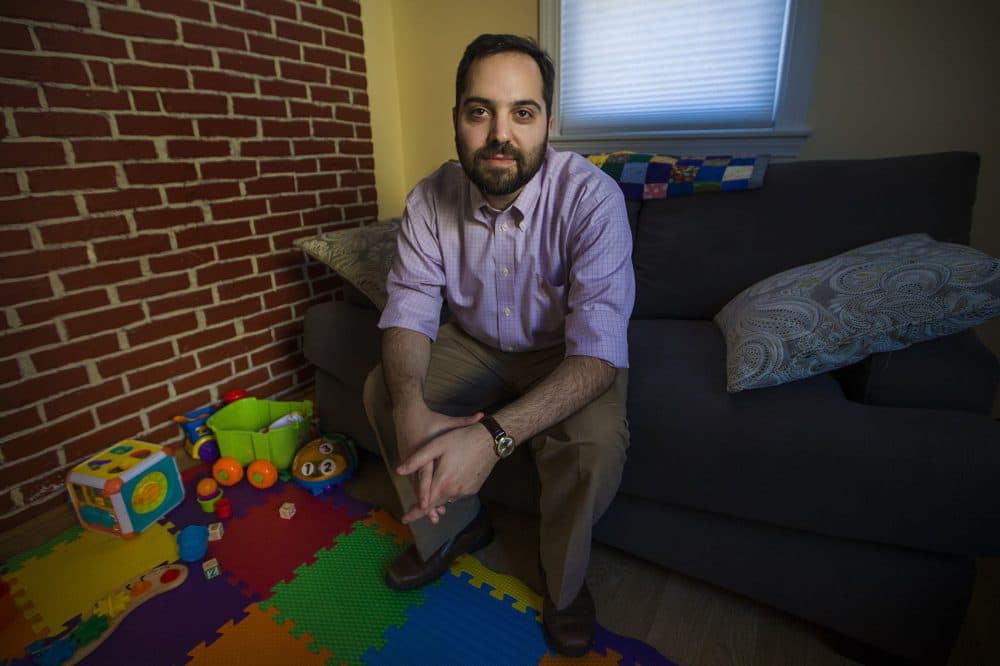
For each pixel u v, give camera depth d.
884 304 0.92
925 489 0.80
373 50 2.18
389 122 2.34
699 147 1.82
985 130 1.43
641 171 1.53
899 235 1.23
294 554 1.23
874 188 1.27
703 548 1.04
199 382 1.69
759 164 1.40
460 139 0.96
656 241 1.50
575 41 1.97
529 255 1.05
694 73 1.82
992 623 1.02
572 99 2.06
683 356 1.14
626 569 1.18
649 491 1.03
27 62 1.21
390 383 1.03
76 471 1.27
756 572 1.00
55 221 1.30
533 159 0.95
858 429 0.87
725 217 1.42
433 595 1.11
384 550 1.24
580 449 0.88
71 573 1.19
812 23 1.54
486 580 1.14
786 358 0.95
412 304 1.13
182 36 1.49
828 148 1.63
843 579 0.92
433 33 2.20
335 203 2.09
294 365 1.98
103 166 1.37
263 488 1.47
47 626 1.05
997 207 1.47
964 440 0.81
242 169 1.71
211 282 1.67
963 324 0.89
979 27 1.37
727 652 0.98
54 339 1.34
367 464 1.59
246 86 1.68
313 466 1.43
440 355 1.21
